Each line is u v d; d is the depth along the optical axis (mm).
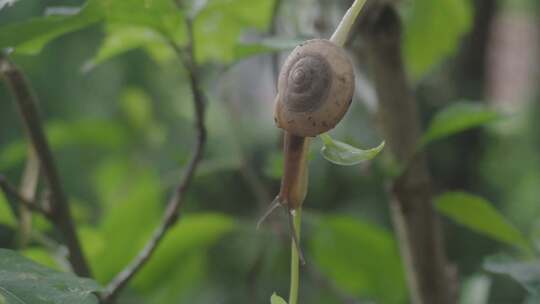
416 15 656
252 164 1048
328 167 1027
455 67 1094
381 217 1017
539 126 1689
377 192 1025
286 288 803
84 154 980
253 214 968
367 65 549
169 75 1038
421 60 678
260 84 1210
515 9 2137
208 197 977
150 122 842
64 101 1003
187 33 460
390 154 524
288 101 349
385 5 507
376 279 642
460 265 1023
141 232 613
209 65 695
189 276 668
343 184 1031
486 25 1104
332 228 626
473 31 1090
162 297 665
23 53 422
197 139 465
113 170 829
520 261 451
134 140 831
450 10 652
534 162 1604
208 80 684
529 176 1557
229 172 974
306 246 759
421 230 524
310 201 1032
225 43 530
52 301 362
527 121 1722
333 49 348
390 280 637
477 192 1169
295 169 357
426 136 511
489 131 1227
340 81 346
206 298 878
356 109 983
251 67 1187
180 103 1062
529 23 2166
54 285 366
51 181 468
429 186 523
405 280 634
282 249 700
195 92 458
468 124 511
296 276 364
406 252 533
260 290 791
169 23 442
